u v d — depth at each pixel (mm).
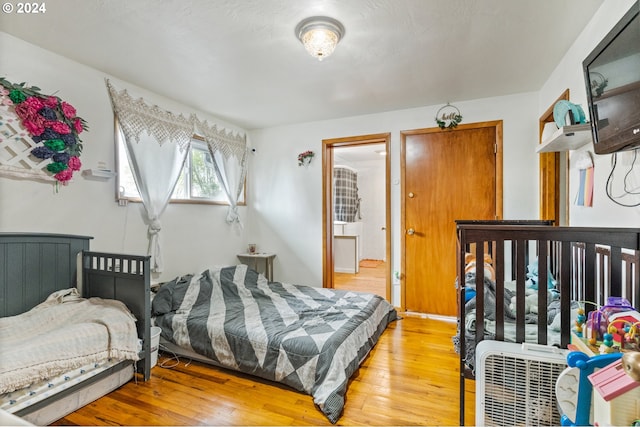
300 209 4051
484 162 3197
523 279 1385
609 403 869
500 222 2293
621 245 1272
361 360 2199
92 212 2457
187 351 2357
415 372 2160
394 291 3566
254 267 4277
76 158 2303
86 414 1699
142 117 2775
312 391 1851
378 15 1803
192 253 3398
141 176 2752
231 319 2404
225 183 3793
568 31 1981
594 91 1460
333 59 2334
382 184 7191
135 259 2084
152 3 1692
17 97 2006
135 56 2281
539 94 2959
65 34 1996
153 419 1660
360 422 1644
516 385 1251
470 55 2283
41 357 1529
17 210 2041
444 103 3303
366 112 3590
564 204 2783
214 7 1729
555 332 1446
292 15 1802
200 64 2402
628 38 1184
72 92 2322
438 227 3375
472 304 1805
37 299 2078
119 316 1946
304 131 4008
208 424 1623
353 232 6621
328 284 3969
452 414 1708
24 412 1504
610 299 1226
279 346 2020
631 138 1192
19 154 2020
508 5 1724
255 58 2312
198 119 3457
